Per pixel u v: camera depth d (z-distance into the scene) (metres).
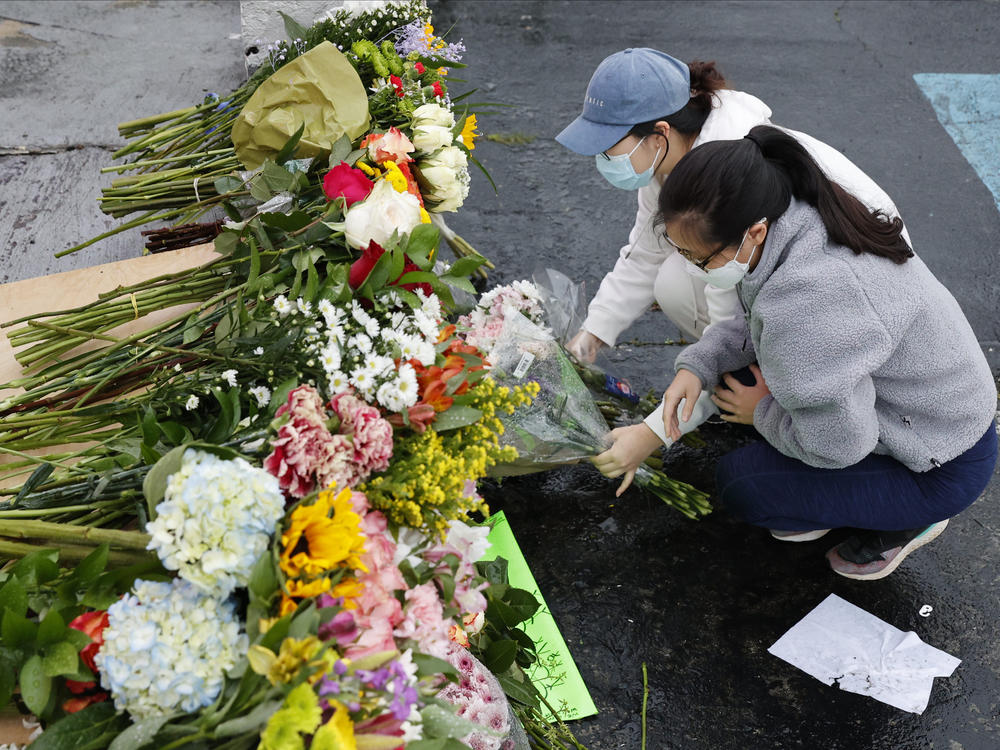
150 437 1.53
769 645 2.26
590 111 2.23
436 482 1.45
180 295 2.09
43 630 1.22
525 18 4.70
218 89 3.83
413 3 2.83
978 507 2.58
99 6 4.40
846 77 4.34
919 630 2.29
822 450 1.96
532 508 2.56
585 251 3.40
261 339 1.68
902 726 2.10
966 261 3.37
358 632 1.25
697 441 2.70
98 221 3.13
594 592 2.38
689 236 1.80
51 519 1.51
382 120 2.44
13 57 3.95
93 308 2.04
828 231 1.79
